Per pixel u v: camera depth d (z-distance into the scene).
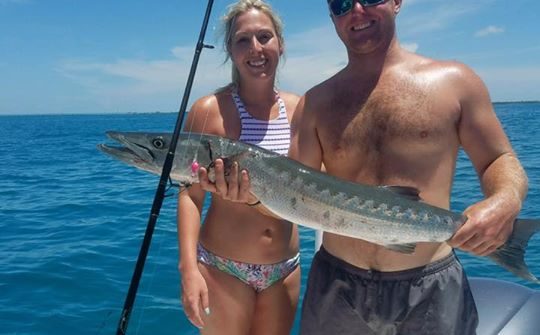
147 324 1.86
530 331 1.20
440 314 1.01
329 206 1.07
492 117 0.99
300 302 1.98
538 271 2.27
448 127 0.98
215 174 1.12
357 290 1.05
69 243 2.91
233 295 1.28
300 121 1.11
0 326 1.86
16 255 2.68
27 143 13.62
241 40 1.27
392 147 1.00
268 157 1.14
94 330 1.84
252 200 1.17
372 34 1.00
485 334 1.20
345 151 1.04
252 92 1.31
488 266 2.34
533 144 8.57
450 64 1.01
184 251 1.24
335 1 1.02
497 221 0.89
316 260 1.14
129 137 1.22
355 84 1.04
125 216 3.64
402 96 0.99
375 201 1.02
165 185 1.11
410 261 1.03
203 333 1.31
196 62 1.14
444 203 1.03
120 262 2.54
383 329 1.04
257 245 1.26
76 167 7.29
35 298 2.10
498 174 0.95
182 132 1.21
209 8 1.15
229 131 1.29
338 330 1.07
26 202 4.32
